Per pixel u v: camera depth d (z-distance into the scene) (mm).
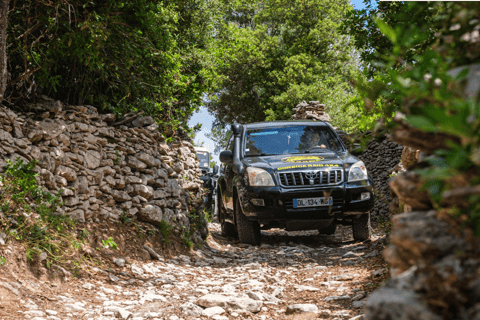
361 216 7625
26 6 5590
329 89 27156
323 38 29656
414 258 1011
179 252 6438
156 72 7809
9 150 4477
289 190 6922
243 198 7145
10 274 3717
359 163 7266
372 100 1129
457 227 924
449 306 922
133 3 5926
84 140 5566
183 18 12969
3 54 4652
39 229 4320
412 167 1161
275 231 10086
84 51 5527
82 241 4879
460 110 728
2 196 4195
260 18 32688
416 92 879
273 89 29734
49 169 4918
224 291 4352
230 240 9086
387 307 964
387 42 4574
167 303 3922
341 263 5750
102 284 4324
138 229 6008
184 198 7723
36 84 5938
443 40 1106
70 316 3348
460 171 757
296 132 8242
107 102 7082
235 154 7980
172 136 8812
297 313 3580
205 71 11461
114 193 5953
